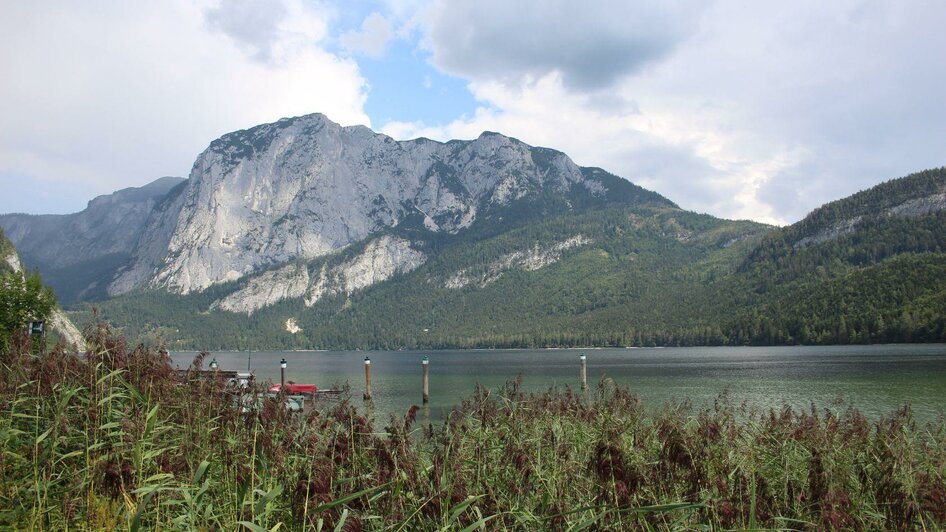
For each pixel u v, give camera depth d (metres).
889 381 68.06
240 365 157.12
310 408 10.70
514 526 9.18
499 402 15.16
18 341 12.38
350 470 8.81
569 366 123.62
